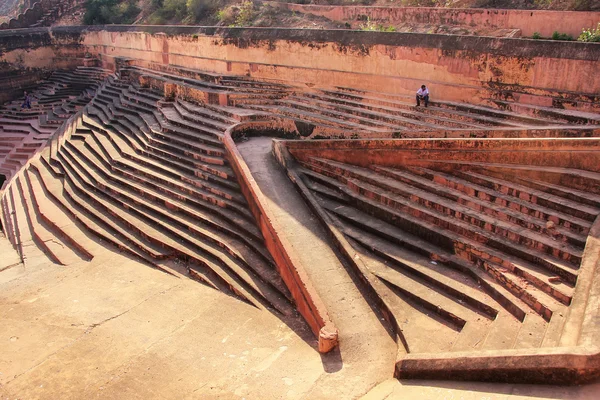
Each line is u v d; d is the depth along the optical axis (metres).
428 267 9.00
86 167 16.31
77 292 10.56
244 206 12.00
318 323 8.07
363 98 15.51
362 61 15.77
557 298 7.52
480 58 13.47
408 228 9.96
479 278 8.42
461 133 11.87
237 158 12.41
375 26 20.09
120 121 19.11
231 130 14.77
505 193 9.83
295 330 8.47
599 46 11.65
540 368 5.90
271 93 17.45
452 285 8.41
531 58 12.64
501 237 8.89
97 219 13.75
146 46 24.05
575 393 5.67
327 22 22.47
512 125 12.42
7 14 43.53
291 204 11.58
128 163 15.48
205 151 14.46
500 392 6.00
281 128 15.52
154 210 13.13
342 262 9.70
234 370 7.66
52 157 18.11
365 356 7.54
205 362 7.94
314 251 9.96
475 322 7.67
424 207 10.17
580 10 15.78
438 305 8.10
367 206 10.78
